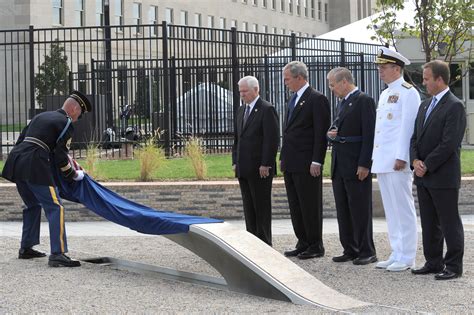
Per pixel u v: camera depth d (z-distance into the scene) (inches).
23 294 342.0
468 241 462.3
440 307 310.3
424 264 384.8
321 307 310.0
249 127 428.5
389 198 386.3
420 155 363.9
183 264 416.8
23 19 2054.6
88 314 305.1
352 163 399.9
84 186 415.8
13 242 489.1
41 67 1288.1
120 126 921.5
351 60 978.7
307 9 3580.2
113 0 2310.5
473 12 725.9
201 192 574.9
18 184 422.6
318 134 412.2
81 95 423.2
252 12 3147.1
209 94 844.0
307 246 429.4
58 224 408.5
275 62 932.0
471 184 575.2
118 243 486.3
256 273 333.1
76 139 855.7
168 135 805.2
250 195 437.7
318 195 421.1
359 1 3836.1
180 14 2696.9
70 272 392.8
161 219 377.1
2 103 1855.3
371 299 327.9
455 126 352.2
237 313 303.4
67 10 2134.6
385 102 385.4
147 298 333.1
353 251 410.6
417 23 763.4
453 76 981.2
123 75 894.4
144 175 614.9
